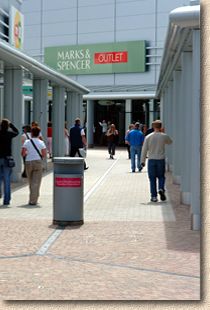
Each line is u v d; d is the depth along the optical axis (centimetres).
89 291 698
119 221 1243
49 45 5116
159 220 1256
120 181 2138
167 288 712
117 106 4994
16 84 2056
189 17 1072
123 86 4831
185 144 1500
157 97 4238
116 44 4847
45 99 2555
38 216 1317
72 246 970
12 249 945
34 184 1514
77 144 2500
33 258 879
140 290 704
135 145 2530
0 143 1488
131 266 827
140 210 1415
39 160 1509
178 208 1450
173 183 2053
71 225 1184
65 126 3297
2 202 1563
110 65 4862
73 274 781
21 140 2070
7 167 1505
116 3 4850
